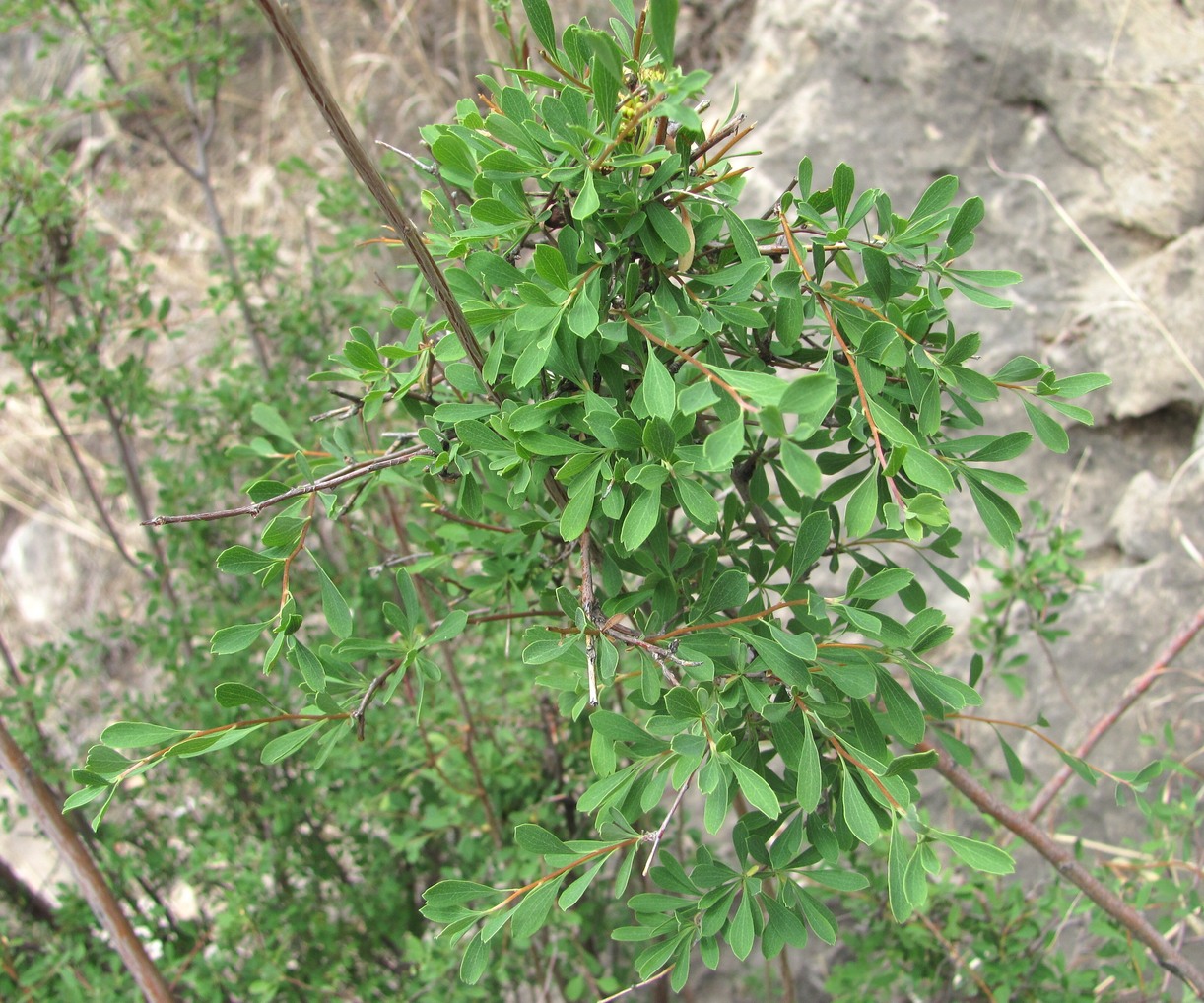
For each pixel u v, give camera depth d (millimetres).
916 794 357
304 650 347
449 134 340
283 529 348
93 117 1670
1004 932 594
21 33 1737
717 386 304
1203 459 899
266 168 1575
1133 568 915
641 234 339
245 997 712
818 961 846
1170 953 487
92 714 827
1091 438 977
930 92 1058
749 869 355
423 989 644
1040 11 1029
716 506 305
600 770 354
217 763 733
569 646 339
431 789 706
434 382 437
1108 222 992
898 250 353
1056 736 891
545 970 670
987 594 624
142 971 578
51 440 1595
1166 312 944
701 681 351
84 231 773
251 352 885
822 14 1106
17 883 776
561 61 359
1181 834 627
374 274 460
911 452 300
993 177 1037
